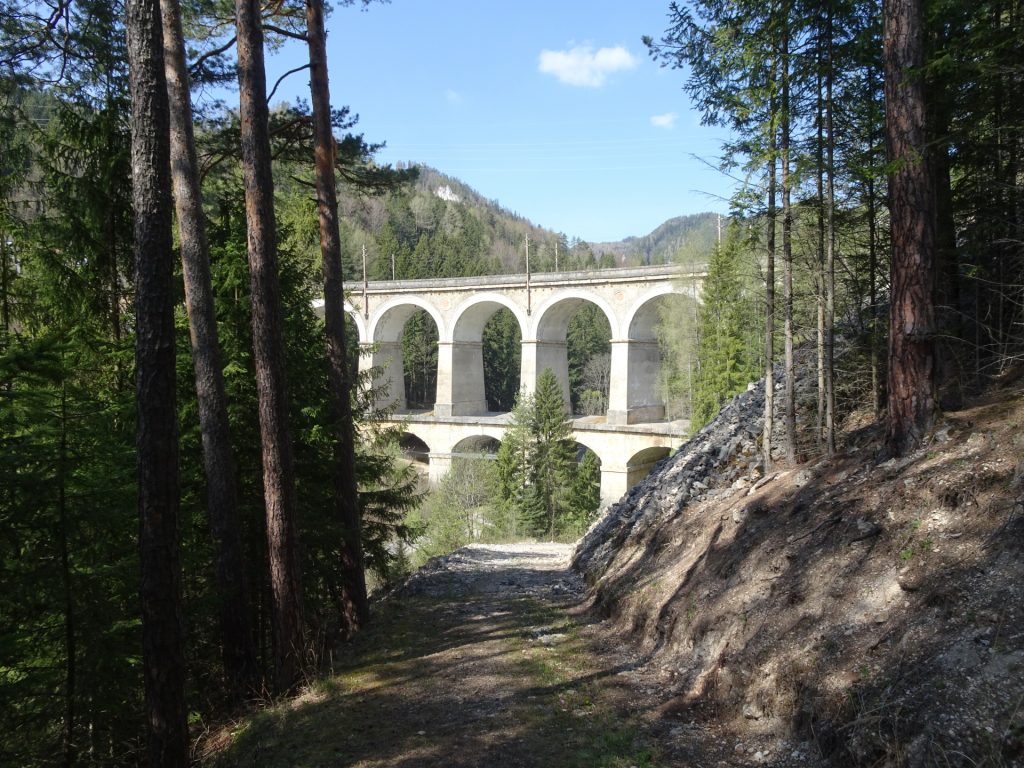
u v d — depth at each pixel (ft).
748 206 31.63
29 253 34.35
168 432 20.53
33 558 22.21
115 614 23.71
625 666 26.37
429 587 46.52
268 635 38.58
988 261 29.86
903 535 20.10
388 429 47.85
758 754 17.76
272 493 28.30
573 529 104.58
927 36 26.40
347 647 33.53
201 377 29.45
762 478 32.09
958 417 23.15
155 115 19.88
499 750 20.40
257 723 25.48
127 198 37.73
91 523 22.22
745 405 44.32
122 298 38.42
